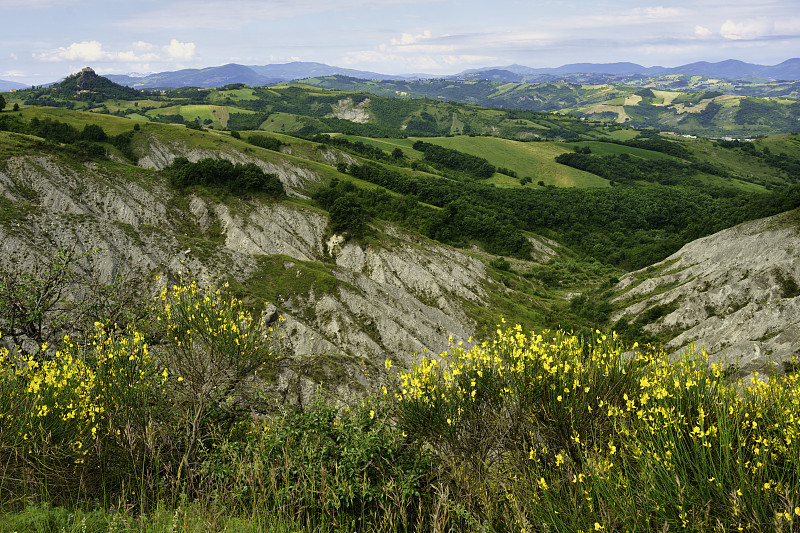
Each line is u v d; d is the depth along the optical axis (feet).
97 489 23.75
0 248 142.10
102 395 25.45
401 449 25.54
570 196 524.93
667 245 386.73
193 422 27.32
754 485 14.99
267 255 195.21
